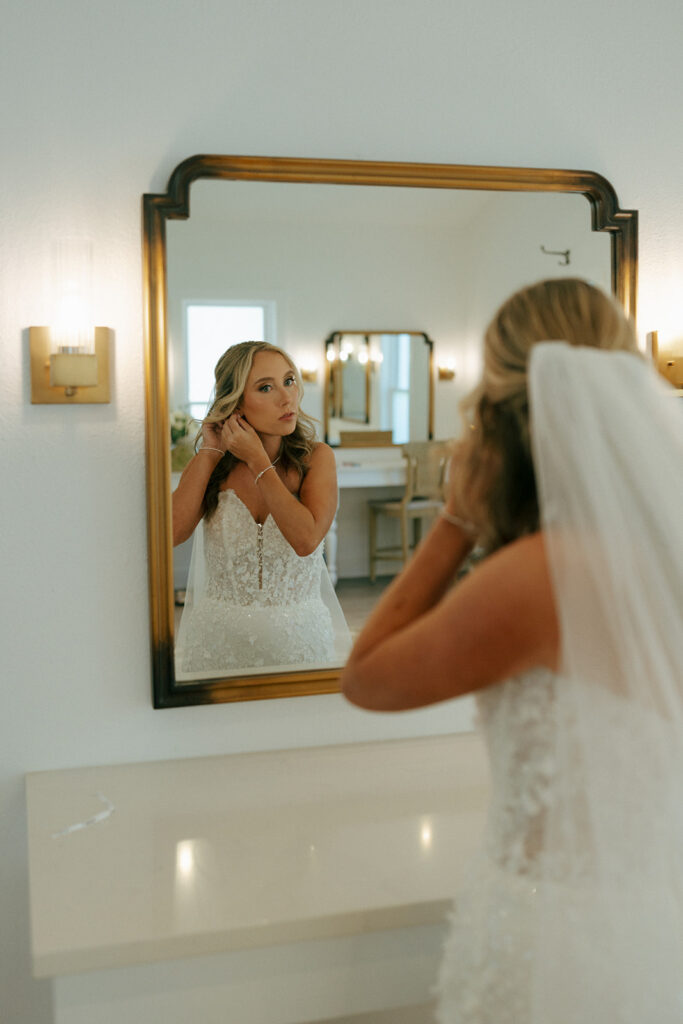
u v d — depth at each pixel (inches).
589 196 68.5
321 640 66.7
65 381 58.6
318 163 62.9
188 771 64.2
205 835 54.9
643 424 35.7
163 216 60.6
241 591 65.1
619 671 35.2
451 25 65.6
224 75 62.2
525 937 37.7
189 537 63.6
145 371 61.2
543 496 35.4
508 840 38.5
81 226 60.8
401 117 65.6
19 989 65.8
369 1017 58.9
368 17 64.2
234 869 51.1
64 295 59.2
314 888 49.1
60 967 44.1
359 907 47.2
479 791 60.9
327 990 48.5
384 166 64.1
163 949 45.0
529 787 37.1
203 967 46.8
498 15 66.3
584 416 34.8
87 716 64.7
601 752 35.4
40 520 62.4
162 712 65.8
